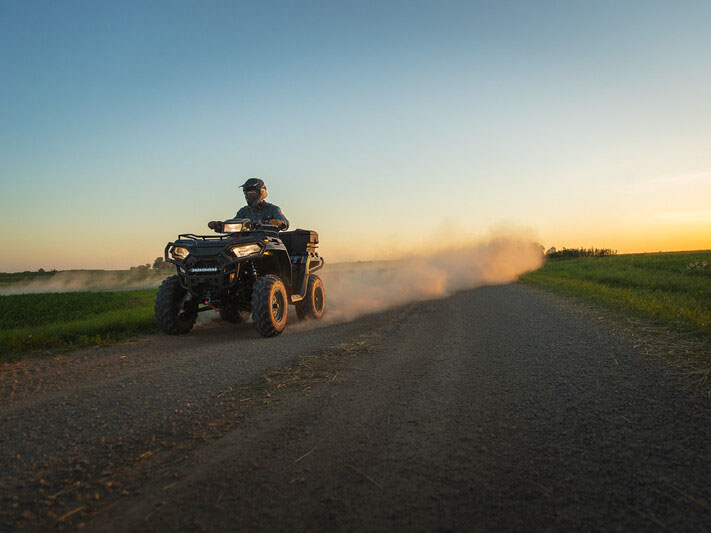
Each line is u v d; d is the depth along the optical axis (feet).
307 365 13.05
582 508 5.45
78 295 56.90
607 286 41.11
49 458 7.13
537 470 6.43
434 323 21.06
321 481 6.19
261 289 19.07
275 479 6.28
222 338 19.54
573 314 22.41
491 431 7.89
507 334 17.46
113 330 21.98
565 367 12.10
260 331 19.03
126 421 8.76
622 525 5.10
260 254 20.01
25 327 25.31
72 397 10.55
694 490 5.81
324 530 5.05
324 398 9.94
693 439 7.36
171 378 12.06
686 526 5.06
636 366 12.00
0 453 7.36
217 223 20.94
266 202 25.63
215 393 10.51
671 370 11.51
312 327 21.86
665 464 6.54
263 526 5.15
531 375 11.44
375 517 5.31
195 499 5.78
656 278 45.14
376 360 13.62
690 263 61.87
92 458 7.11
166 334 20.84
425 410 9.05
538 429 7.94
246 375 12.10
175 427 8.38
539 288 39.37
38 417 9.12
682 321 18.57
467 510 5.44
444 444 7.38
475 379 11.25
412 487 6.00
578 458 6.79
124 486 6.18
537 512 5.38
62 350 17.26
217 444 7.55
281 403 9.65
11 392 11.18
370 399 9.82
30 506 5.69
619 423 8.12
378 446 7.34
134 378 12.25
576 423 8.17
